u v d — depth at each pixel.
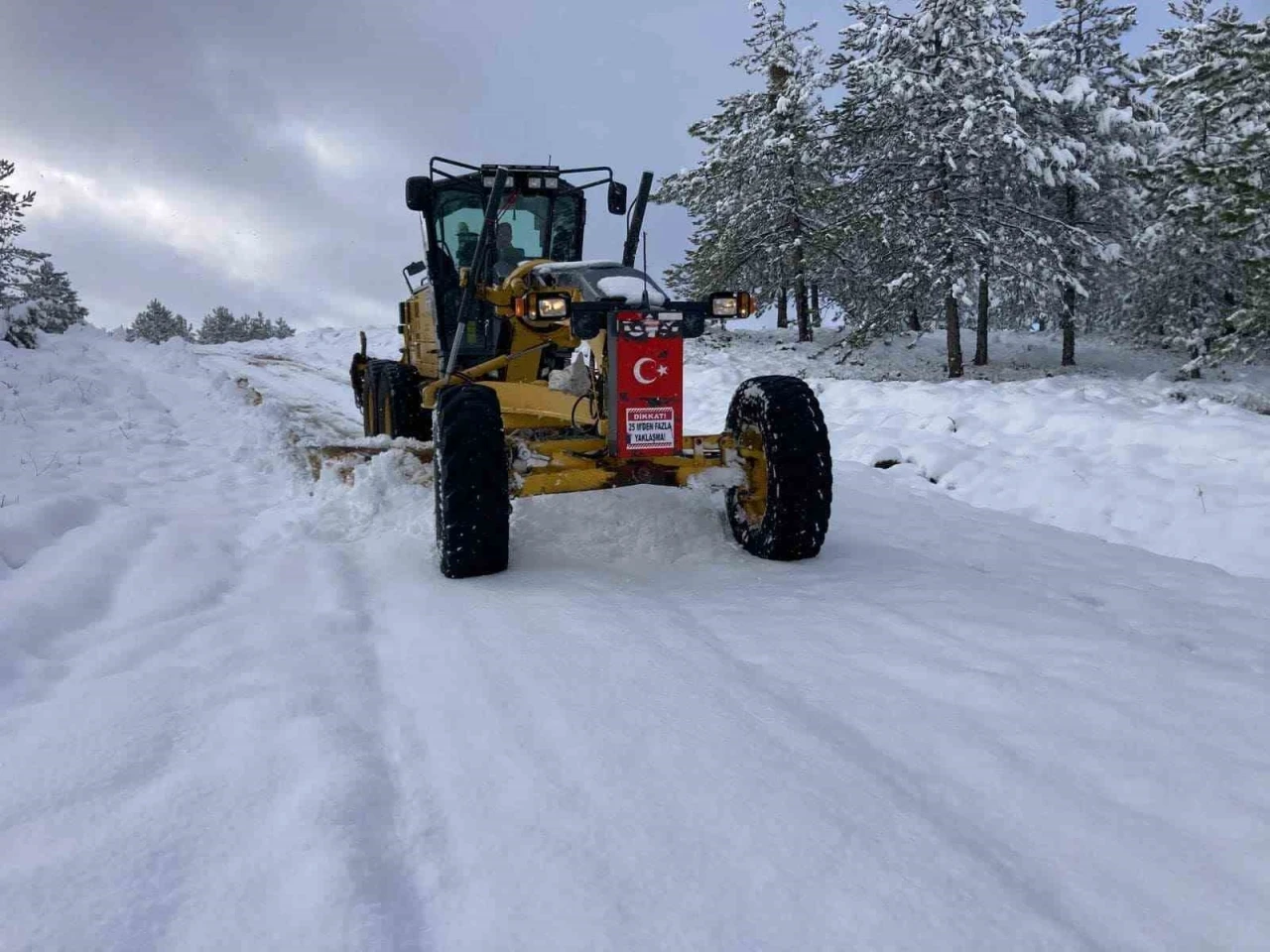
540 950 1.59
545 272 4.76
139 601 3.67
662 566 4.32
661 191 26.44
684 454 4.42
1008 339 28.27
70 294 31.59
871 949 1.58
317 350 21.16
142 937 1.63
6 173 19.81
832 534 5.23
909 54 20.16
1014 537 5.43
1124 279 23.98
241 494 6.14
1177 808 2.06
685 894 1.74
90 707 2.60
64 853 1.89
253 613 3.51
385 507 5.07
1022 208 20.56
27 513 4.70
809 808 2.04
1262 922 1.66
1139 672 2.84
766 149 22.55
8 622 3.26
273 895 1.75
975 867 1.82
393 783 2.20
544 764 2.26
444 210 5.84
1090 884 1.79
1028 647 3.10
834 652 3.08
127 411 9.19
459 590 3.82
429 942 1.64
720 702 2.62
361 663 2.99
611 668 2.88
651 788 2.13
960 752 2.33
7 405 8.60
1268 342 16.77
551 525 4.75
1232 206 13.50
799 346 24.23
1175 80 16.67
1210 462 7.18
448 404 4.02
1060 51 22.25
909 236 19.95
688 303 4.21
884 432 8.95
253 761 2.27
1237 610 3.83
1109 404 9.91
